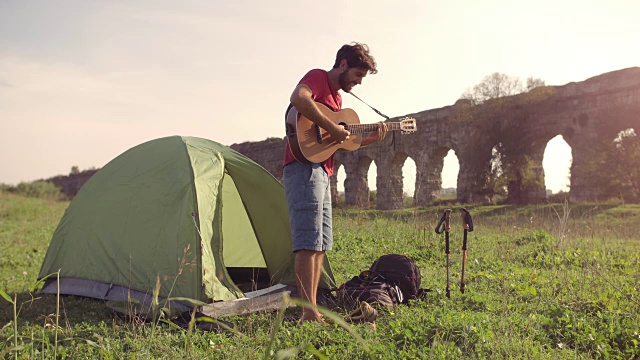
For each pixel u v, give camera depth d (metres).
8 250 9.84
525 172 25.75
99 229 5.60
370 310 4.24
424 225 10.70
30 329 4.14
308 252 4.34
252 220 5.99
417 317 4.38
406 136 30.75
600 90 23.11
